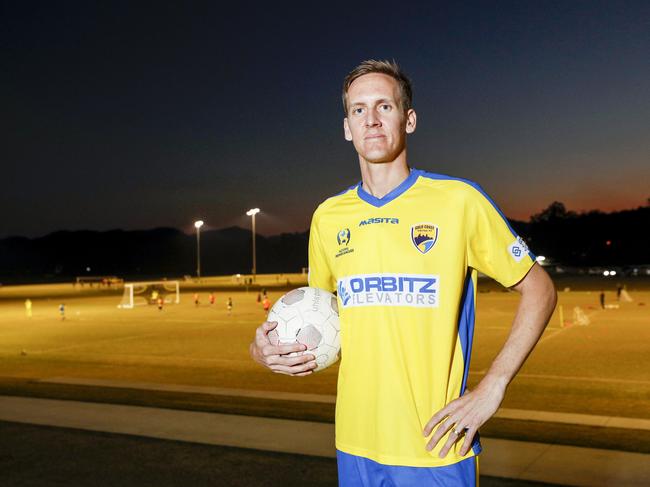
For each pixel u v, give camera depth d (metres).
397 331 2.32
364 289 2.39
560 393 12.54
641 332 24.33
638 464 5.88
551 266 129.88
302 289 2.70
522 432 7.99
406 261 2.33
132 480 5.62
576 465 5.86
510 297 50.94
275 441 6.83
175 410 8.41
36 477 5.71
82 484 5.53
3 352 21.20
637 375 14.74
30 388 11.80
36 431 7.32
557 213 191.88
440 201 2.35
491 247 2.34
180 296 62.34
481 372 16.08
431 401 2.31
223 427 7.47
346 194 2.59
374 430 2.35
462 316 2.43
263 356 2.57
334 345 2.60
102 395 10.91
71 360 19.00
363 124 2.38
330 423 7.89
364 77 2.40
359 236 2.43
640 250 172.62
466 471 2.28
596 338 22.52
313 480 5.57
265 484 5.48
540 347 20.08
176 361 18.47
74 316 38.75
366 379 2.38
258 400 10.35
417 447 2.28
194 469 5.90
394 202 2.40
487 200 2.36
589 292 54.53
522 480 5.45
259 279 106.75
